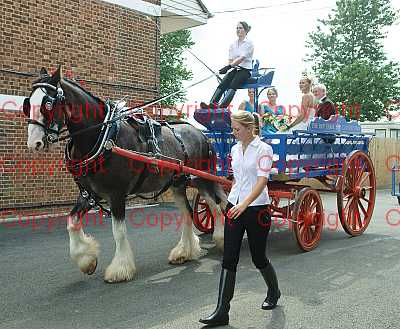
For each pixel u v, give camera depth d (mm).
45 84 4941
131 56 12242
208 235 8312
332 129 7957
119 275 5422
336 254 6750
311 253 6824
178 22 15047
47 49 10430
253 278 5578
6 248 7250
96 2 11352
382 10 34062
